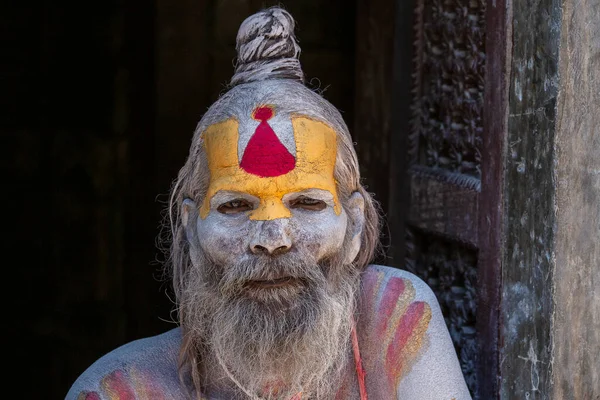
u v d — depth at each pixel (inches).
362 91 149.3
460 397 82.6
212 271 78.9
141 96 164.4
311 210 77.1
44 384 178.5
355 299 83.5
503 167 95.8
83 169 171.0
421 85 121.3
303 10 156.1
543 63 90.5
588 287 94.1
